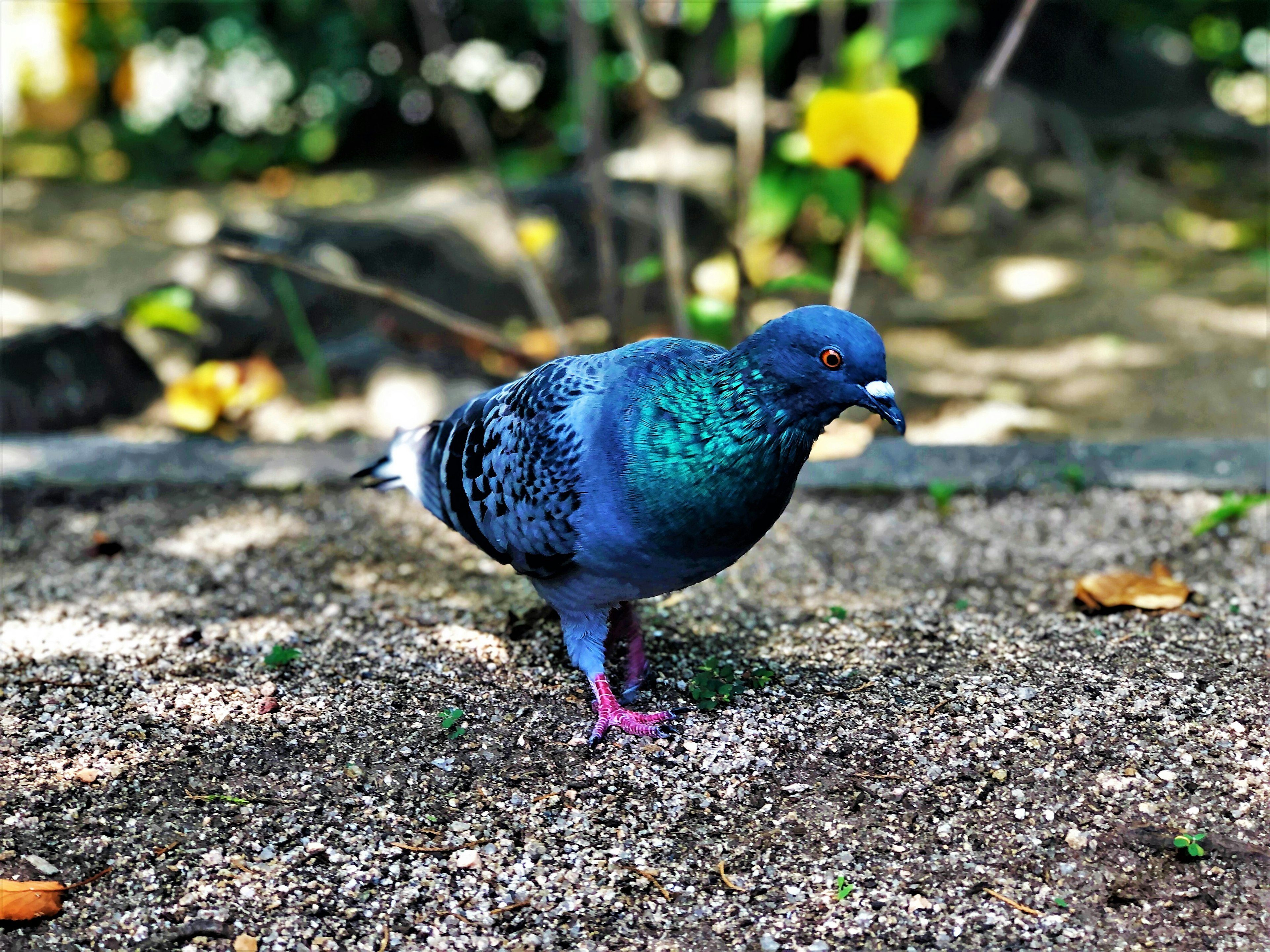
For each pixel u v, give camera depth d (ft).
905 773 3.15
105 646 3.58
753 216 5.09
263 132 8.31
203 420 4.69
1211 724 3.24
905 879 2.91
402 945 2.80
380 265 5.55
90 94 8.79
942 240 6.66
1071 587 3.85
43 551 4.08
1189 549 4.00
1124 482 4.30
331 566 4.00
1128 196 7.06
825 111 3.98
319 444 4.56
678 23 5.87
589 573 3.13
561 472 3.04
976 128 7.04
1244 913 2.81
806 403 2.93
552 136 8.20
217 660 3.53
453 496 3.31
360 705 3.38
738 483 2.96
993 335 5.56
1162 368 5.16
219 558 4.04
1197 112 8.20
